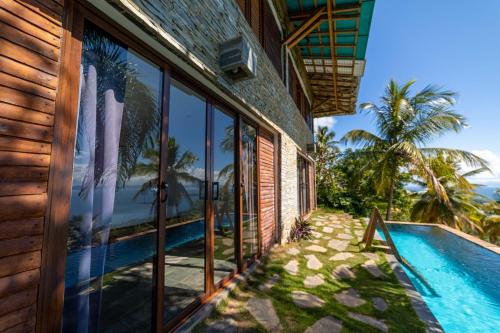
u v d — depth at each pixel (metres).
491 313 3.16
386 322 2.29
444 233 7.07
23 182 0.99
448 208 9.51
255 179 3.91
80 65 1.28
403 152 9.13
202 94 2.51
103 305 1.44
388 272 3.62
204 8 2.31
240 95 3.01
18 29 0.99
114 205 1.52
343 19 5.40
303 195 8.48
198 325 2.09
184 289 2.13
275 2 5.08
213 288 2.55
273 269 3.53
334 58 6.86
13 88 0.96
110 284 1.48
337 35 6.15
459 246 5.86
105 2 1.33
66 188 1.17
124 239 1.58
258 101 3.67
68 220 1.19
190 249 2.24
